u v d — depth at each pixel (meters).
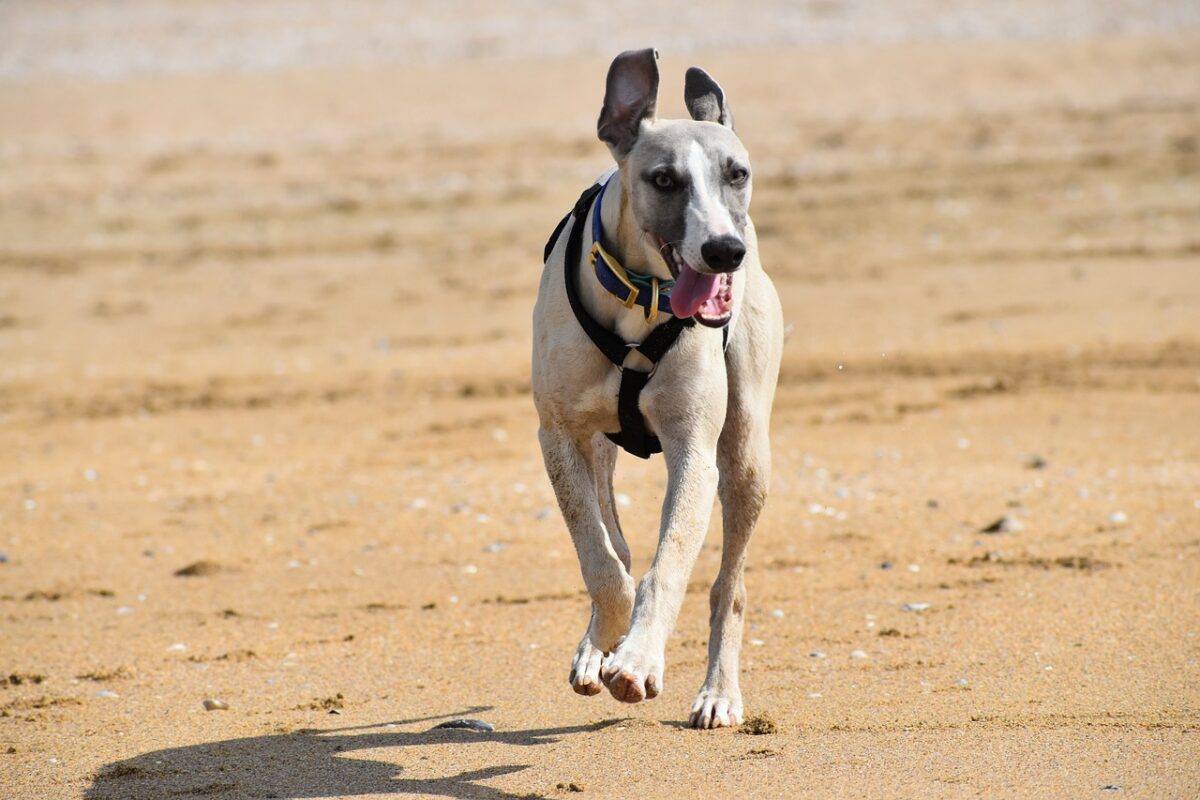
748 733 7.59
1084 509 12.10
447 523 12.70
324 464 15.09
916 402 16.48
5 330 22.45
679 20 53.09
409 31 53.59
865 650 8.98
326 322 22.20
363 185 31.41
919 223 25.97
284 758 7.43
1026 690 8.07
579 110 38.38
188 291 24.50
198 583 11.20
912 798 6.52
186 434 16.66
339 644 9.60
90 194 31.50
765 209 27.45
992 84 39.09
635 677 6.33
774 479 13.55
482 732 7.79
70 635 9.95
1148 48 43.16
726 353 7.71
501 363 19.39
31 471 15.20
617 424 7.48
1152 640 8.85
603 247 7.18
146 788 7.07
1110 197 26.81
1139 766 6.83
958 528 11.76
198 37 54.16
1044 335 19.03
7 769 7.39
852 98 38.12
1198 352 17.78
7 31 56.38
